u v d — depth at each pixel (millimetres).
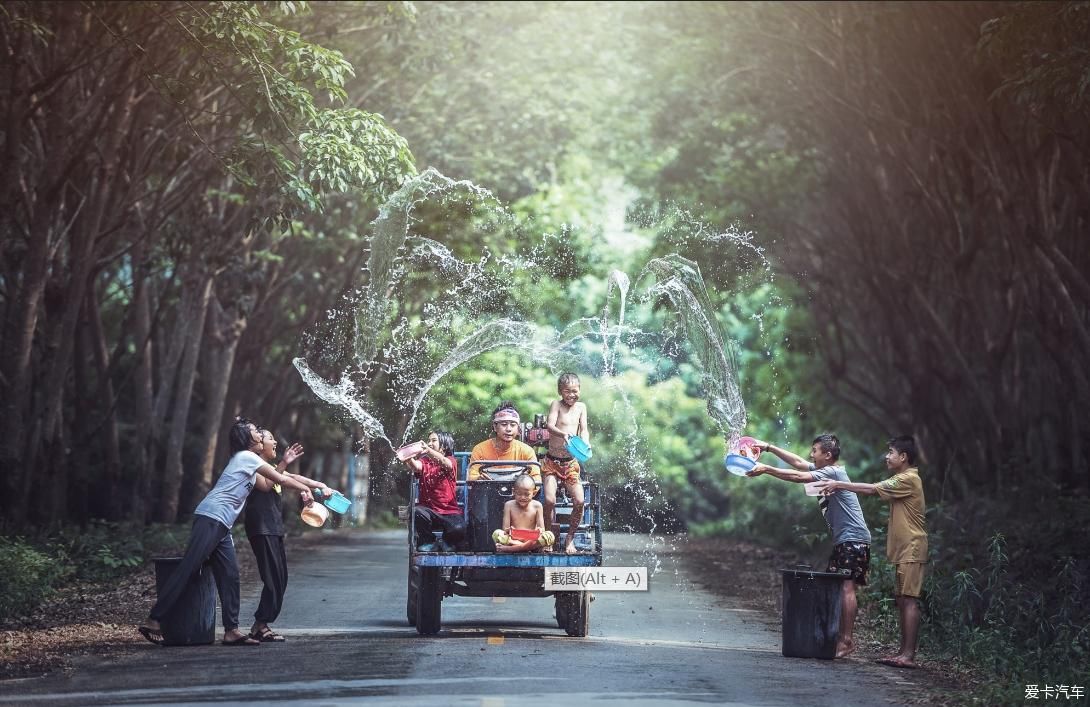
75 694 14875
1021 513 29734
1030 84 23344
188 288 40000
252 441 19375
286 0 26375
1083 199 28875
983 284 37844
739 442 19469
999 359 35906
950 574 25500
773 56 39625
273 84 26094
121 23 28453
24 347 30641
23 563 24109
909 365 41562
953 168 35094
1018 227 30469
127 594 25594
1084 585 23203
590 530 20328
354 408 44031
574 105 44469
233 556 18984
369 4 35156
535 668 16703
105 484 39500
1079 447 33156
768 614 25062
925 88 33219
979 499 33406
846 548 18953
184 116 27750
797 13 37062
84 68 30703
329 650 18219
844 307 50188
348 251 46656
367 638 19688
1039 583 23578
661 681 15977
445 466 20422
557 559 19500
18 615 22109
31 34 26953
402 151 26953
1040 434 35750
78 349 38594
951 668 18391
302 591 27016
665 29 41781
